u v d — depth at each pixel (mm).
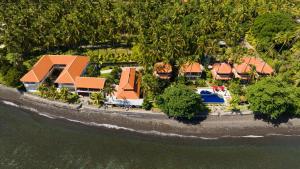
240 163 91500
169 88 106562
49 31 137375
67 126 105375
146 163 90125
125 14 146000
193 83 121250
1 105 115500
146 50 120812
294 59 130500
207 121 104562
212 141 100375
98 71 128500
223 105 110188
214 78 124000
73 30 134375
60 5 157250
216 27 144125
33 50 143125
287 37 132875
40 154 92375
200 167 89188
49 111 111625
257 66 125188
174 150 96062
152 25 139875
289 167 90500
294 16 163625
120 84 114812
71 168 87312
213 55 131375
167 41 122500
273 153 96312
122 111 107000
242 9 155625
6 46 133750
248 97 105625
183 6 162125
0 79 125000
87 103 111438
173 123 104250
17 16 146000
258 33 147250
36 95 116188
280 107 100750
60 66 129375
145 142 99000
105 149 95312
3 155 91438
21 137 99500
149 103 108062
